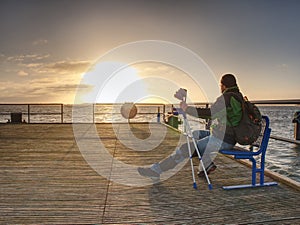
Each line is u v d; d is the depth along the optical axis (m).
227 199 2.73
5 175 3.52
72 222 2.22
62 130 8.66
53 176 3.50
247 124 2.95
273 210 2.47
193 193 2.91
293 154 6.72
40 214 2.37
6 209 2.46
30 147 5.59
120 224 2.20
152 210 2.47
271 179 3.39
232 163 4.26
